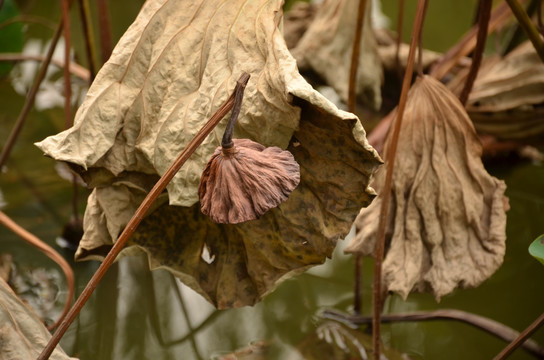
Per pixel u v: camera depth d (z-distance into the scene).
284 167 1.54
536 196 2.48
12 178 2.46
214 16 1.70
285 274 1.74
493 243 1.84
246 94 1.64
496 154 2.63
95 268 2.12
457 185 1.85
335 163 1.64
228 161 1.53
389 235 1.86
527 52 2.37
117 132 1.68
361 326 2.03
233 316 2.06
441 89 1.86
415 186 1.84
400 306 2.09
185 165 1.67
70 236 2.18
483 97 2.39
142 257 2.19
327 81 2.51
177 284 2.12
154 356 1.97
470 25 3.50
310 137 1.64
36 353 1.67
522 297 2.09
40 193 2.40
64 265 1.94
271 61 1.63
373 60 2.53
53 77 3.11
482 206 1.86
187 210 1.74
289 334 2.01
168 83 1.69
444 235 1.86
